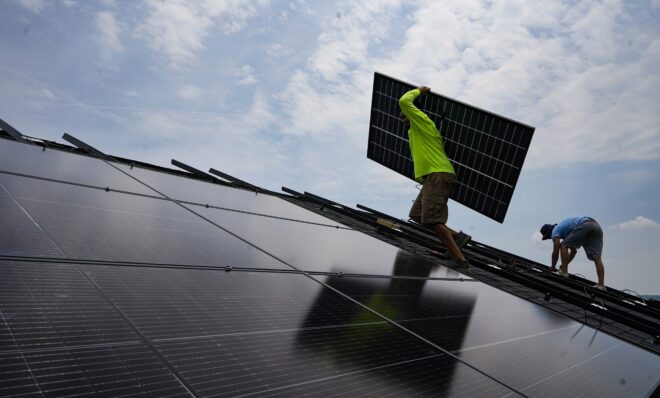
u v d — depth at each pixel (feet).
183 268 8.61
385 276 13.14
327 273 11.41
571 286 24.20
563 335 11.60
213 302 7.30
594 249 26.43
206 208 15.93
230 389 4.89
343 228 22.24
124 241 9.22
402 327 8.59
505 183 20.17
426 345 7.93
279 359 5.90
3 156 14.12
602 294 23.03
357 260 14.42
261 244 12.66
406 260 17.43
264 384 5.18
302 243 14.66
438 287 13.64
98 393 4.19
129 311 6.14
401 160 24.77
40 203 10.12
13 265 6.54
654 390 8.93
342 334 7.40
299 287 9.48
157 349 5.33
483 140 20.59
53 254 7.41
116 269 7.57
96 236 8.99
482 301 13.24
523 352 9.07
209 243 11.05
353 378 5.92
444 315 10.36
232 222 14.70
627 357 11.05
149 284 7.32
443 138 22.17
